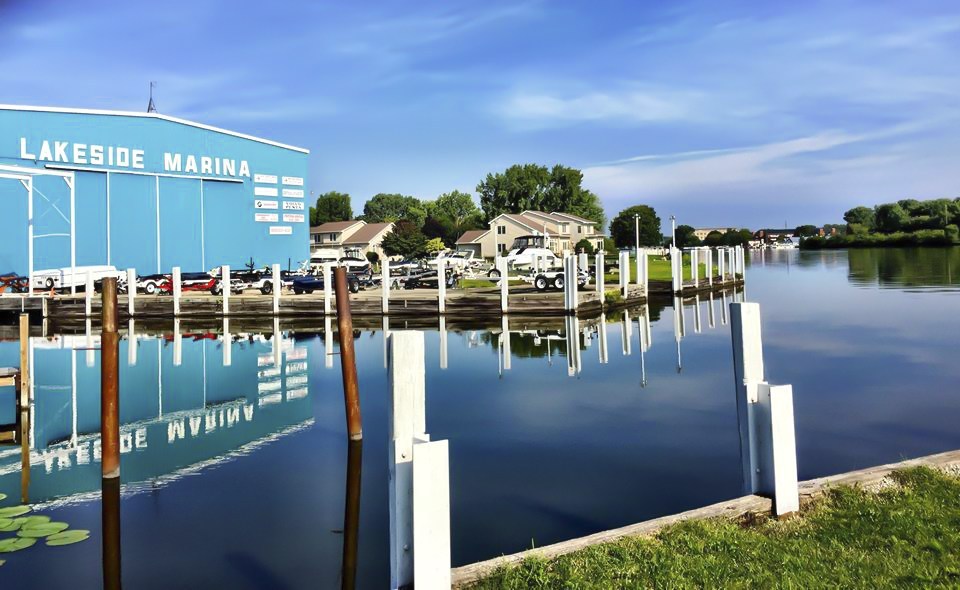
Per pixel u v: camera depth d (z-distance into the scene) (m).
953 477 5.60
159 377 15.28
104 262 42.31
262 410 11.84
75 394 13.61
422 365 4.02
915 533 4.55
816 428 9.17
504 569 4.25
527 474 7.68
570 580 4.07
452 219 127.38
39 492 7.58
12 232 38.44
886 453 7.97
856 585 3.91
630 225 96.75
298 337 22.62
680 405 11.29
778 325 21.00
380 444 9.42
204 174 47.81
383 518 6.64
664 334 20.98
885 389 11.69
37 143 39.44
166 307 29.12
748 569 4.16
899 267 52.09
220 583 5.28
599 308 27.20
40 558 5.80
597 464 8.02
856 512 4.96
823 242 109.06
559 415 10.70
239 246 50.53
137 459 8.93
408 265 39.16
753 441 5.18
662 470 7.75
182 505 7.07
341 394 13.12
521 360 16.64
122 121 43.06
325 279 26.95
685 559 4.31
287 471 8.24
